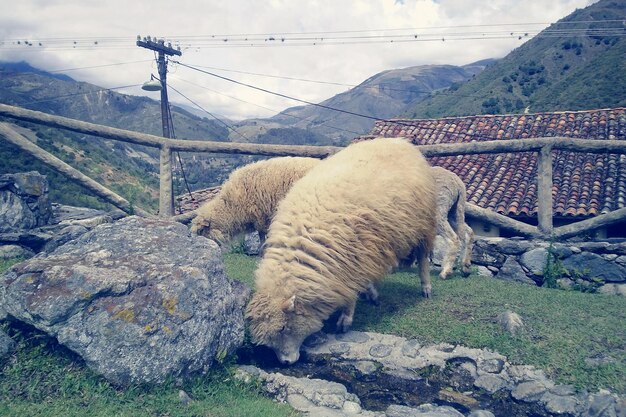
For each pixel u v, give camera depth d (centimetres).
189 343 395
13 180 634
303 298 480
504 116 1748
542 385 412
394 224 527
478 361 454
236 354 465
